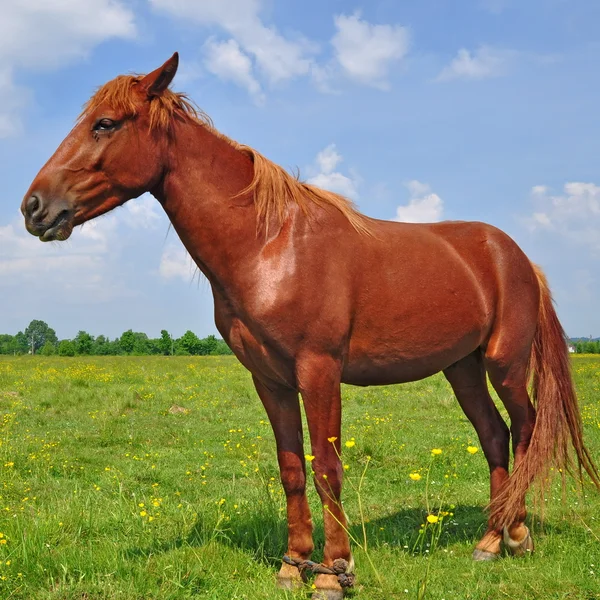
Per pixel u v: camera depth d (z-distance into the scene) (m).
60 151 2.87
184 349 62.81
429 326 3.26
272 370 3.02
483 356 3.68
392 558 3.49
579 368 20.45
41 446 7.00
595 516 4.16
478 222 3.81
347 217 3.20
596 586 2.99
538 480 3.46
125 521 3.97
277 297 2.86
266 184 3.02
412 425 8.40
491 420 3.89
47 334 96.88
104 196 2.92
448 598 2.93
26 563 3.18
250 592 2.96
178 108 3.08
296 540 3.17
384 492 5.15
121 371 20.31
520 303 3.62
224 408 10.52
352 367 3.16
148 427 8.58
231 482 5.52
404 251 3.29
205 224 2.98
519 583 3.09
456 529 4.12
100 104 2.88
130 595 2.88
